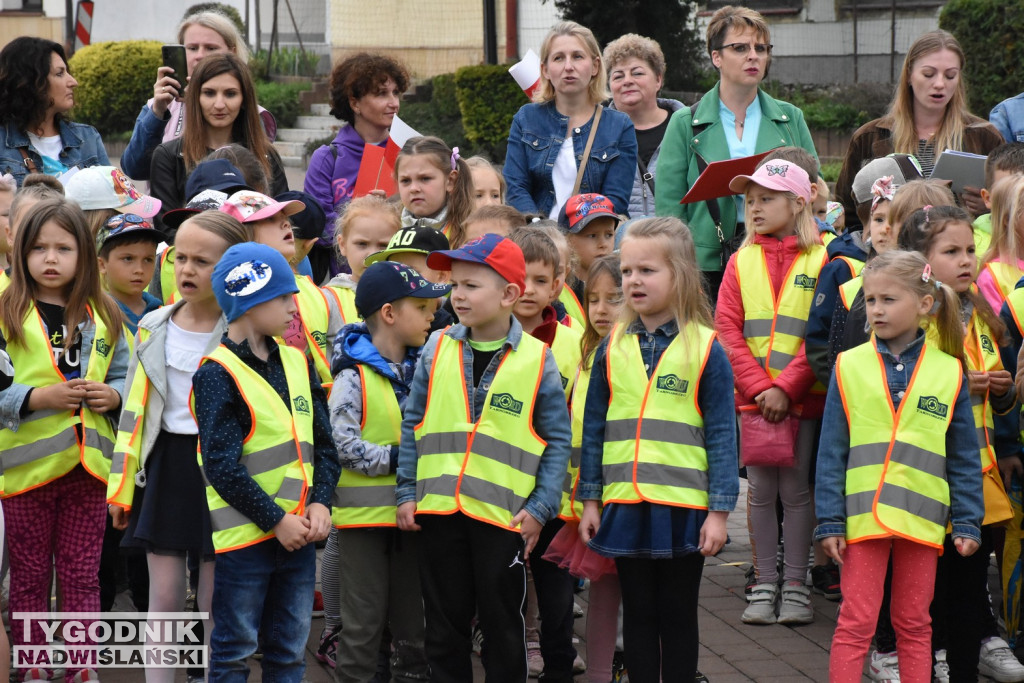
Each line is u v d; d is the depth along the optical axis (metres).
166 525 4.42
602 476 4.54
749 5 21.23
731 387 4.44
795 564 5.61
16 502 4.83
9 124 7.00
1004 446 4.99
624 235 4.54
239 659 4.10
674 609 4.36
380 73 7.34
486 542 4.26
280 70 26.34
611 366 4.54
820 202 6.56
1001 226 5.46
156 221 6.63
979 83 15.18
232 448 4.07
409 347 4.68
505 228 5.42
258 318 4.15
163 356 4.50
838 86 19.70
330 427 4.40
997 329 5.01
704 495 4.36
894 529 4.34
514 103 18.83
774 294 5.64
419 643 4.60
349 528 4.46
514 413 4.33
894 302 4.45
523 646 4.33
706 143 6.97
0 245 5.79
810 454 5.62
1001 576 5.29
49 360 4.88
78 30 19.27
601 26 19.03
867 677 5.00
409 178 5.91
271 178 6.89
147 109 7.32
